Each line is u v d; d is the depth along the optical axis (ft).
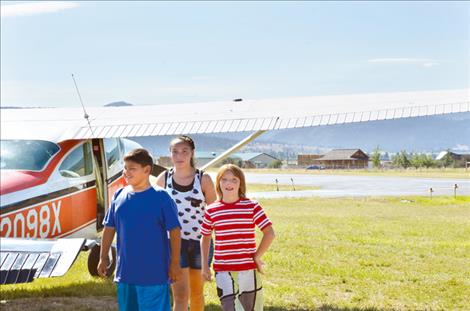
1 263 16.97
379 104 26.08
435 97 26.09
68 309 23.52
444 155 342.44
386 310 23.09
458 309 23.24
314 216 61.00
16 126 26.45
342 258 34.50
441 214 64.34
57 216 24.36
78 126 26.40
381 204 78.69
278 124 25.75
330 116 25.66
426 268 31.55
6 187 22.16
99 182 27.37
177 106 29.27
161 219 15.92
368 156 441.27
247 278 16.84
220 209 16.96
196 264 18.30
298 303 24.12
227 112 27.53
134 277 15.81
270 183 151.94
